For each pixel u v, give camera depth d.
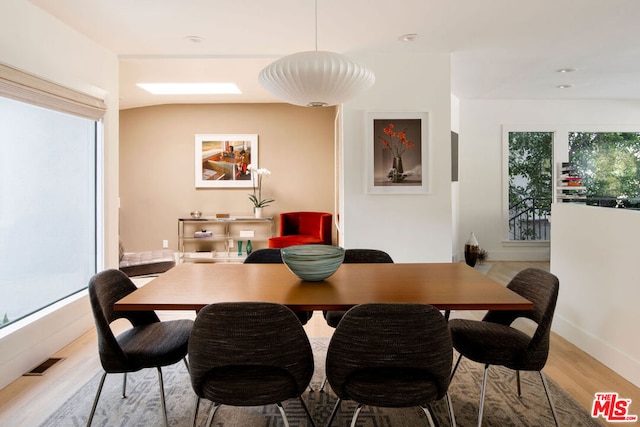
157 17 3.09
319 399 2.38
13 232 2.79
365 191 4.07
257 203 6.34
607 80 5.11
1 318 2.70
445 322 1.55
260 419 2.18
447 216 4.08
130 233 6.50
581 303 3.10
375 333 1.49
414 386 1.58
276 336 1.51
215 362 1.53
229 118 6.45
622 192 6.52
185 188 6.48
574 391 2.46
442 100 4.02
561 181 6.31
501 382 2.58
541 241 6.50
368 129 4.03
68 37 3.21
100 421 2.16
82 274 3.55
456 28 3.36
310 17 3.11
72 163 3.41
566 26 3.32
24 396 2.41
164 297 1.92
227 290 2.06
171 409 2.28
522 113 6.42
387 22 3.22
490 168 6.46
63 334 3.13
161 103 6.30
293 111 6.46
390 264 2.74
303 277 2.20
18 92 2.67
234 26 3.27
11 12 2.62
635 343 2.54
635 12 3.05
